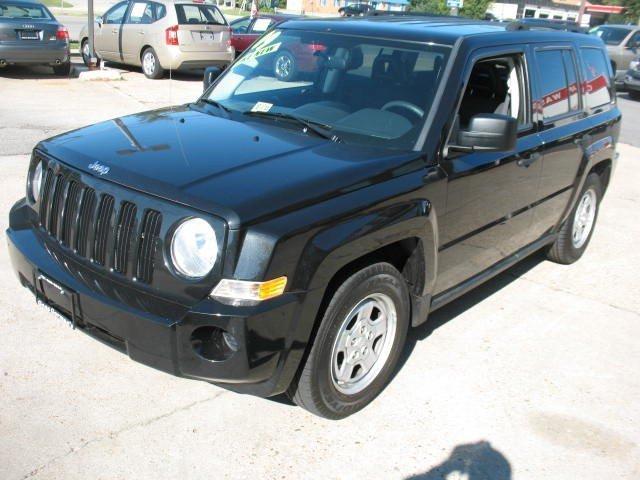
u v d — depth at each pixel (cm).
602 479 330
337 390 344
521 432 360
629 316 512
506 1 4788
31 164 379
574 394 400
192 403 358
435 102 384
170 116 415
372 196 330
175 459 316
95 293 313
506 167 432
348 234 312
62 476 298
